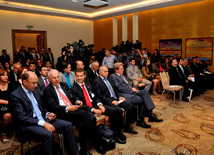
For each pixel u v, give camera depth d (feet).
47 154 6.90
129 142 9.37
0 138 10.02
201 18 24.56
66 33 36.63
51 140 6.94
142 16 30.91
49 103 8.32
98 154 8.35
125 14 32.65
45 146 6.89
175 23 27.12
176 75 17.46
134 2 26.96
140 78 16.11
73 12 33.53
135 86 16.71
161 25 28.71
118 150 8.62
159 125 11.51
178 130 10.74
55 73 8.54
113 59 22.54
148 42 30.66
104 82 10.82
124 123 10.52
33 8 28.58
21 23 31.01
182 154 8.18
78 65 12.80
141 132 10.54
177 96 18.83
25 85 7.38
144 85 17.34
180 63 19.08
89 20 39.52
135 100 11.15
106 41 37.96
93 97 10.13
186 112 13.91
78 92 9.54
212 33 23.76
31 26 32.04
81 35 38.86
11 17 29.94
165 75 17.28
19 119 7.14
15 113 7.20
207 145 8.99
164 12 28.12
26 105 7.44
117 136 9.45
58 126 7.64
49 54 32.35
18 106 7.24
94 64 14.35
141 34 31.42
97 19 37.86
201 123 11.75
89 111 8.93
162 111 14.17
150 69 20.70
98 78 10.78
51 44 34.78
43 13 31.42
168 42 28.09
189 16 25.62
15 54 30.71
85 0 25.46
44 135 6.90
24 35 43.80
